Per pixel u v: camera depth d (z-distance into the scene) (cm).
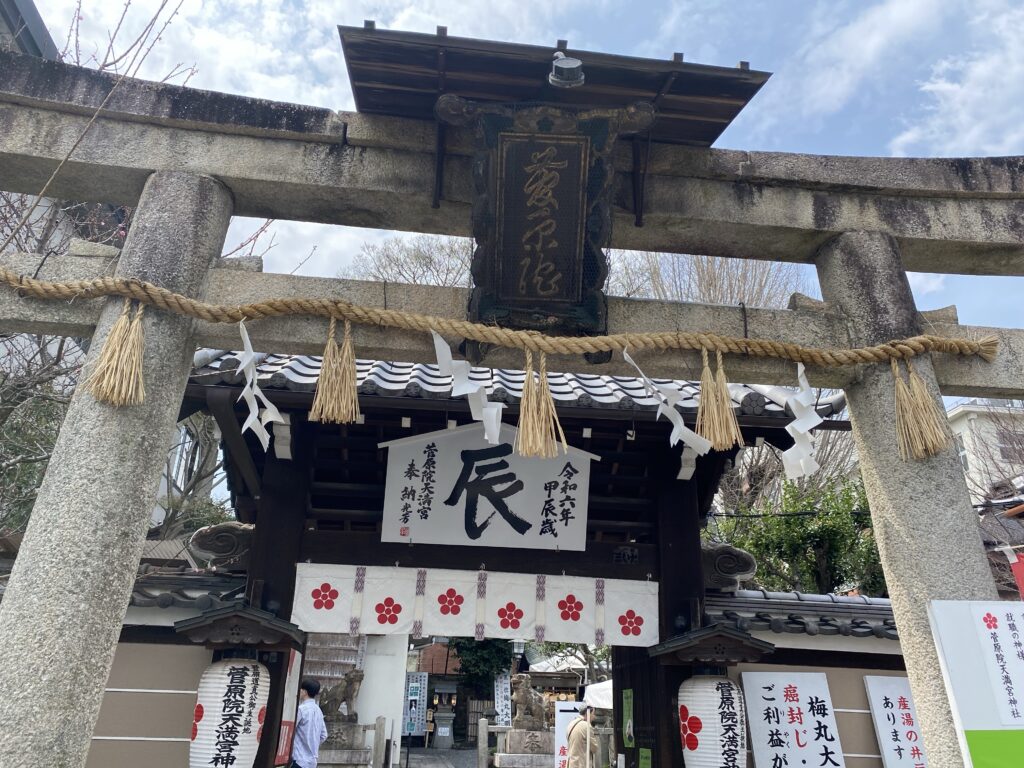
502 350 371
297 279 371
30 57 384
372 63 354
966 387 391
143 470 312
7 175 385
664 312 387
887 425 370
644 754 579
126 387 306
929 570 337
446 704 2745
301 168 389
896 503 357
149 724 519
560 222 357
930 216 430
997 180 435
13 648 269
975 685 298
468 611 565
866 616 645
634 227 416
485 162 355
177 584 581
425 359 373
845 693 595
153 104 386
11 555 588
